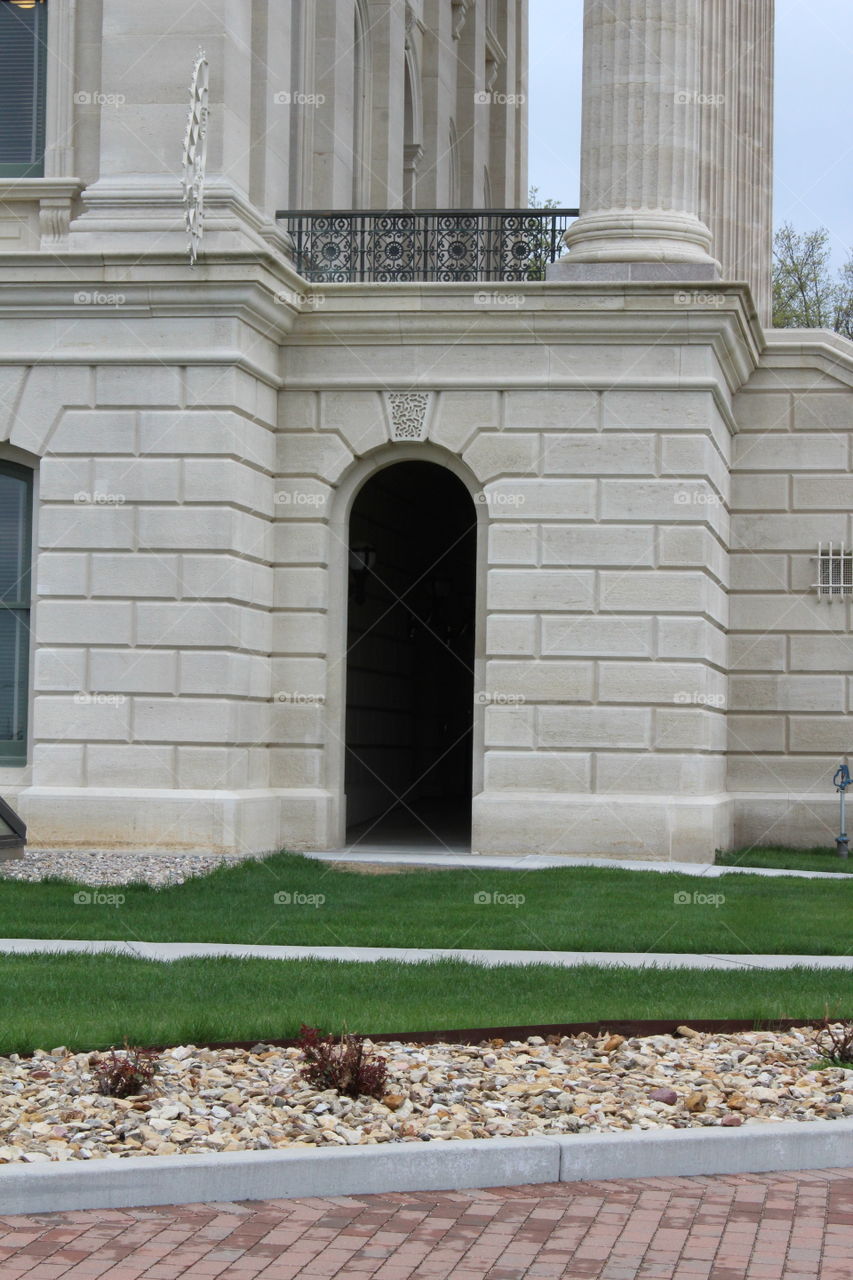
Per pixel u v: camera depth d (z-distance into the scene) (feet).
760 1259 25.59
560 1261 25.44
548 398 79.97
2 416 77.25
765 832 90.94
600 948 52.80
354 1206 27.91
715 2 95.25
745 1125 31.12
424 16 123.54
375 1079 32.99
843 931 56.49
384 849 82.58
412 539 111.75
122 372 76.54
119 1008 39.93
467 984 44.27
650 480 79.36
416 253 84.53
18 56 82.23
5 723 79.71
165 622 76.02
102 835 75.25
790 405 91.56
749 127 101.35
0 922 55.77
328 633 81.97
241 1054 35.81
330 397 81.51
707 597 80.38
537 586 79.87
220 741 75.41
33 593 78.38
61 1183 27.25
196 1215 27.25
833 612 91.35
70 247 77.46
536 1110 32.40
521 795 79.51
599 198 81.51
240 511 77.05
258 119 81.71
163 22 78.07
